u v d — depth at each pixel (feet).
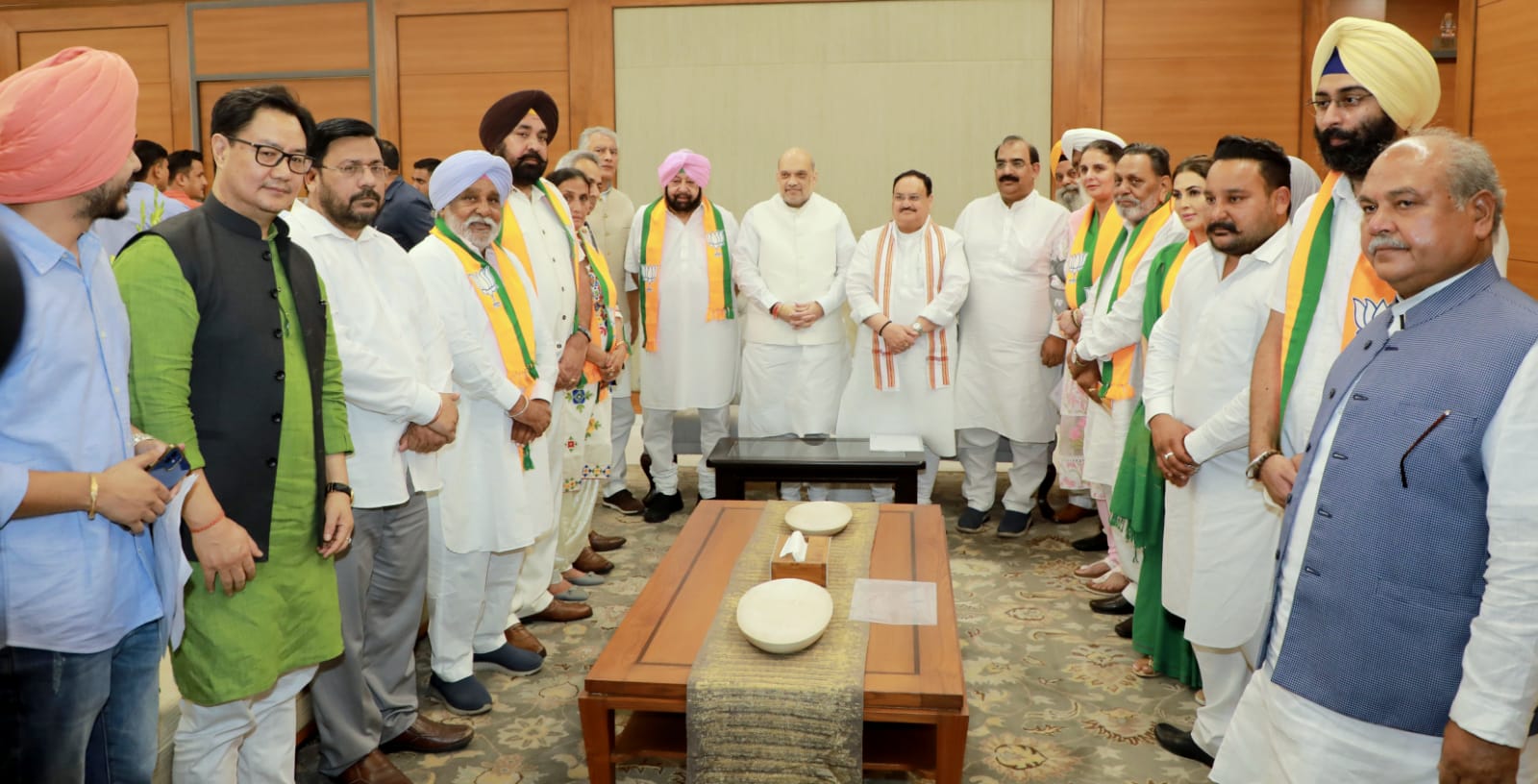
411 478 8.76
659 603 8.42
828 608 7.91
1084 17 22.62
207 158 25.35
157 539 5.71
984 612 12.59
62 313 5.17
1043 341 15.02
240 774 7.36
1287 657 5.75
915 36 23.20
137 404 6.07
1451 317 5.21
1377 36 7.08
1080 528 15.99
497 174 9.89
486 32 24.11
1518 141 11.28
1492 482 4.82
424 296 8.85
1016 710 10.03
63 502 5.02
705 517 10.65
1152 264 10.89
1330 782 5.53
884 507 11.00
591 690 7.19
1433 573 5.12
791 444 14.47
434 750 9.23
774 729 6.95
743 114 23.86
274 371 6.69
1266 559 8.27
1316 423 5.90
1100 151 13.42
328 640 7.30
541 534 10.48
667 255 15.88
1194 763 9.04
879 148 23.65
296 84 24.88
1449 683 5.13
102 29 25.25
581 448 12.50
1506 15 11.51
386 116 24.53
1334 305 7.32
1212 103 22.53
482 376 9.55
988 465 15.92
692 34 23.68
